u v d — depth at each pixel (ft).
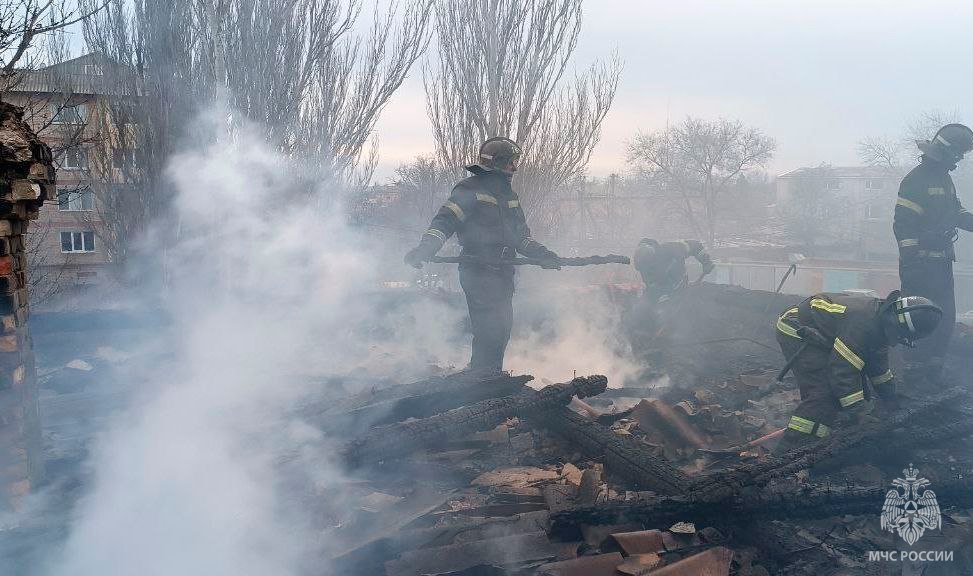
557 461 15.83
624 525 12.07
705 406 18.80
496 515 12.83
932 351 22.24
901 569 11.57
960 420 16.71
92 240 90.58
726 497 12.42
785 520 12.94
